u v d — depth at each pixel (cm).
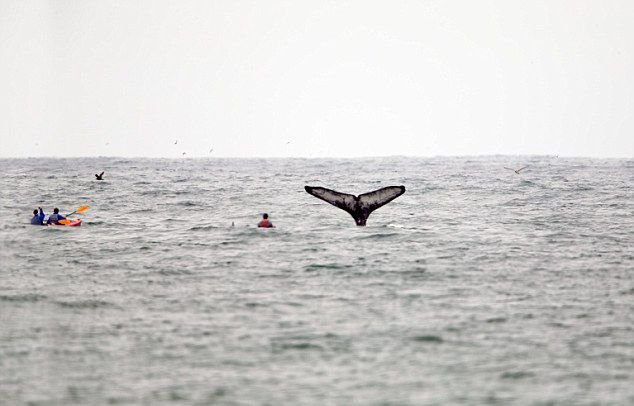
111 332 8362
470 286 10631
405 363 7338
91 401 6481
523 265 12225
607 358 7494
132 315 9075
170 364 7338
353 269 11862
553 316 8975
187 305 9550
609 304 9581
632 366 7269
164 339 8094
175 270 11856
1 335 8231
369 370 7162
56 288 10550
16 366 7281
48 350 7731
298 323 8669
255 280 11069
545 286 10638
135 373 7106
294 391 6669
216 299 9869
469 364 7325
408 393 6625
